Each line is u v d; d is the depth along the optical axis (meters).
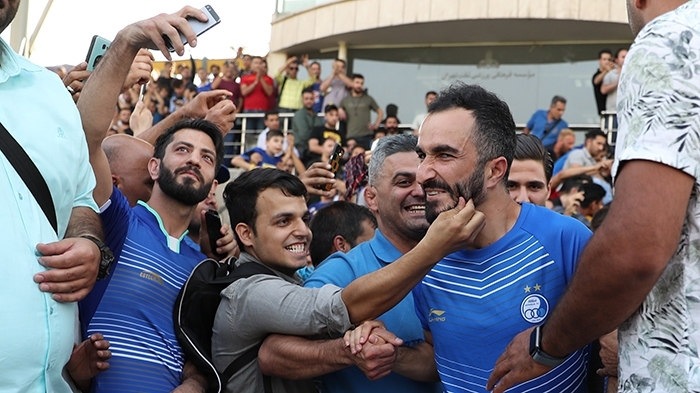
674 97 1.97
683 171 1.95
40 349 2.39
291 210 3.23
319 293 2.79
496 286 2.57
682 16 2.04
